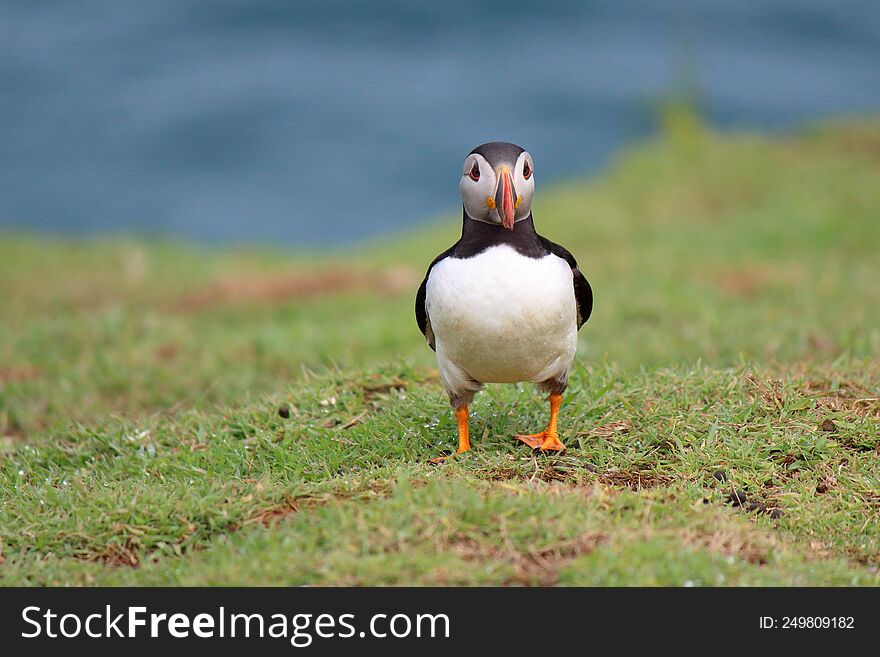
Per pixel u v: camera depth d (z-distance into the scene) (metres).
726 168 26.48
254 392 12.95
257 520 7.54
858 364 10.83
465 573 6.43
